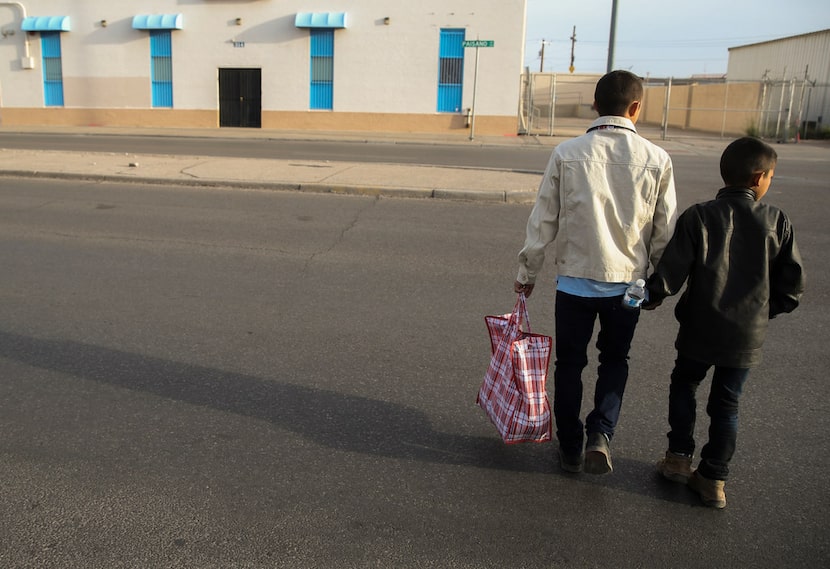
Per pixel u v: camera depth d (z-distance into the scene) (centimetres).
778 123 2767
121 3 2948
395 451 386
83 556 293
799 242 895
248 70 2898
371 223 973
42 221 962
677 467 358
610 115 339
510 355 365
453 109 2769
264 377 477
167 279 707
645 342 556
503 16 2647
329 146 2169
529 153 2017
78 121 3083
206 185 1259
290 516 324
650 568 295
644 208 332
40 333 554
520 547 306
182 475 356
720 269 320
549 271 770
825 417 430
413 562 294
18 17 3052
